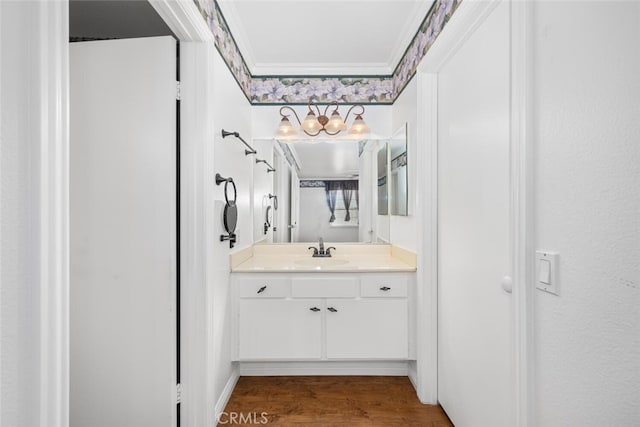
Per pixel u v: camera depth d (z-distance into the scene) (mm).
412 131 2016
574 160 769
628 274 640
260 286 1994
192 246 1429
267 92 2570
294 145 2643
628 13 635
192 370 1437
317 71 2559
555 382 833
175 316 1397
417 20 1865
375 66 2531
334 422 1654
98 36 1926
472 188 1379
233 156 1948
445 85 1668
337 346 2004
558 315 822
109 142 1382
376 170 2615
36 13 581
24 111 570
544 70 872
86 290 1388
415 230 1958
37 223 583
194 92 1426
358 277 2006
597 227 707
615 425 671
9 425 554
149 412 1384
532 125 916
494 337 1218
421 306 1818
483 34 1273
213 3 1569
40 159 584
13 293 557
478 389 1345
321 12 1852
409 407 1778
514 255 972
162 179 1373
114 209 1380
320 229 2686
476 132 1339
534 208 911
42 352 588
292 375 2127
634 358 631
